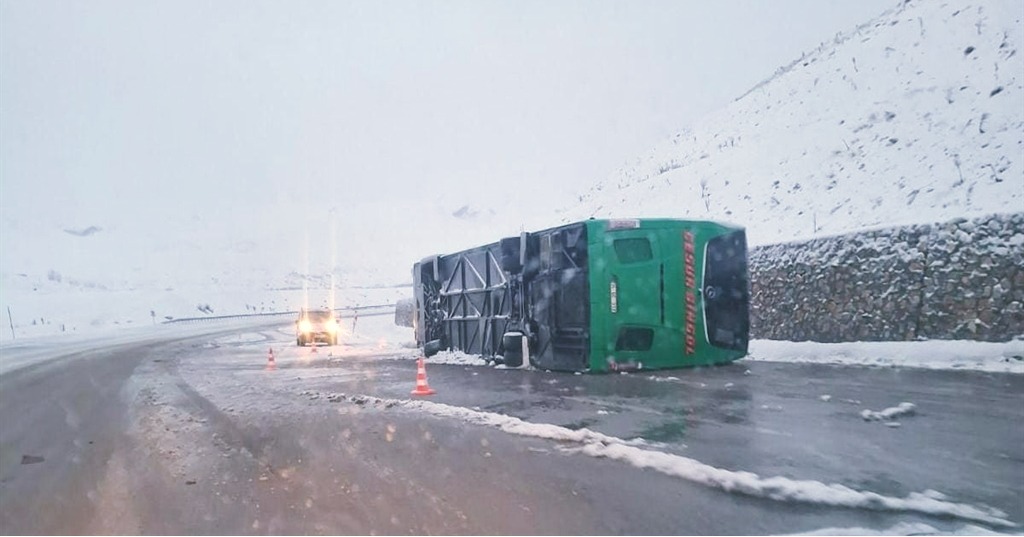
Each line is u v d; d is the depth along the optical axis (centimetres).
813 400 850
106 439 854
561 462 605
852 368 1148
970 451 582
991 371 1012
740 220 2020
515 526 456
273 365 1736
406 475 595
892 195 1587
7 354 2655
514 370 1373
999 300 1137
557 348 1288
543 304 1320
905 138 1778
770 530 426
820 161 2009
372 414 912
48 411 1135
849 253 1416
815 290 1485
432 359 1752
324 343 2769
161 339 3356
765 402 851
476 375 1334
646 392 978
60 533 500
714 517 452
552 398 965
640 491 512
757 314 1648
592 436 683
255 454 712
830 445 618
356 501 530
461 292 1694
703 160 2769
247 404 1069
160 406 1104
